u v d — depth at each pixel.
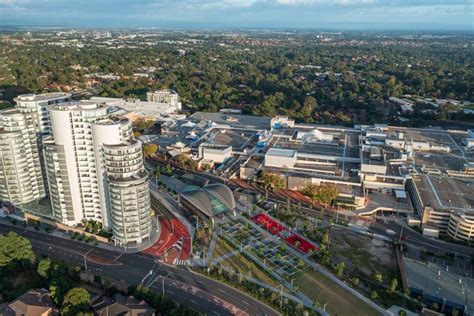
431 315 196.88
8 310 193.75
